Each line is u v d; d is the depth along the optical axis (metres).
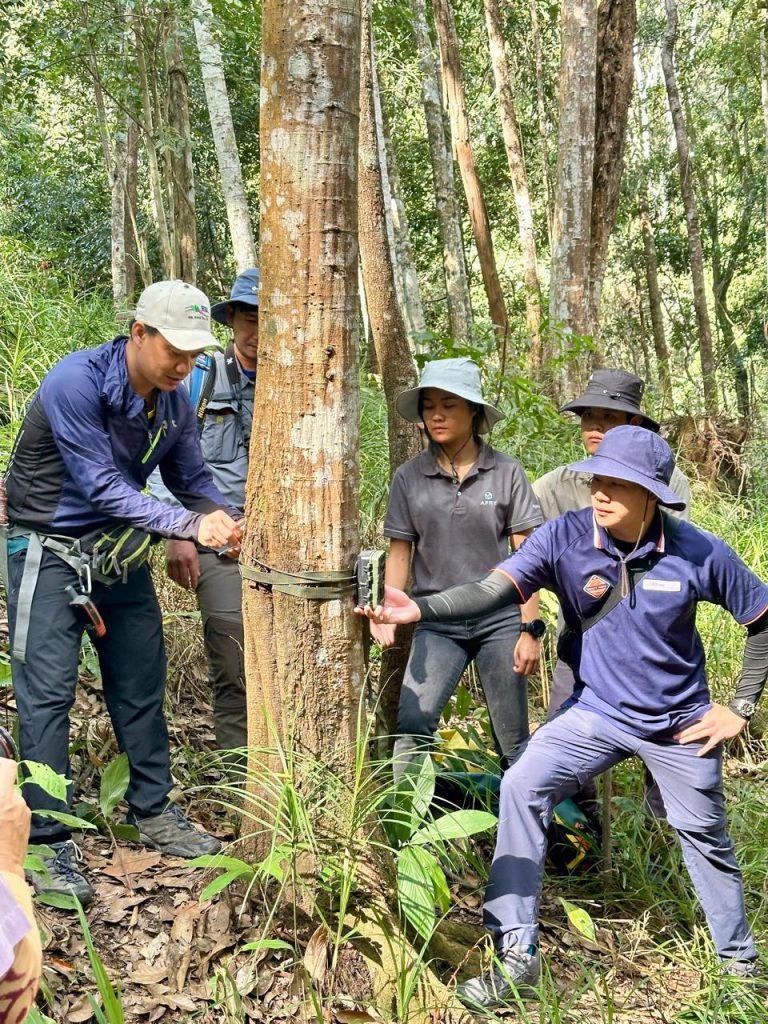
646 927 3.32
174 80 10.30
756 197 20.53
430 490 3.54
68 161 16.53
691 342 22.05
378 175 3.95
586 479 3.95
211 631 3.47
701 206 21.86
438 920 2.82
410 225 19.64
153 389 2.98
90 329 6.87
